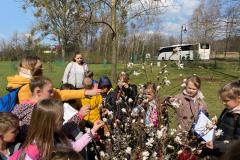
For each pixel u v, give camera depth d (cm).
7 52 2516
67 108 183
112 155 160
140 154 154
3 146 151
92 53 1856
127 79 220
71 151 114
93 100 225
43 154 136
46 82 167
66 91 194
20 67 188
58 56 2064
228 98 170
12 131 148
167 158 152
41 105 140
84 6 824
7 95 183
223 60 2198
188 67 1421
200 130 168
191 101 206
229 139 168
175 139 153
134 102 188
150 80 183
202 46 2225
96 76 1255
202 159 174
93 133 169
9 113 151
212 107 572
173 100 180
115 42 780
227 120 171
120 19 798
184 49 2084
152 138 152
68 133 178
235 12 1257
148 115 176
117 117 183
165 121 178
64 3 1364
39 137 138
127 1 793
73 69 413
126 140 163
